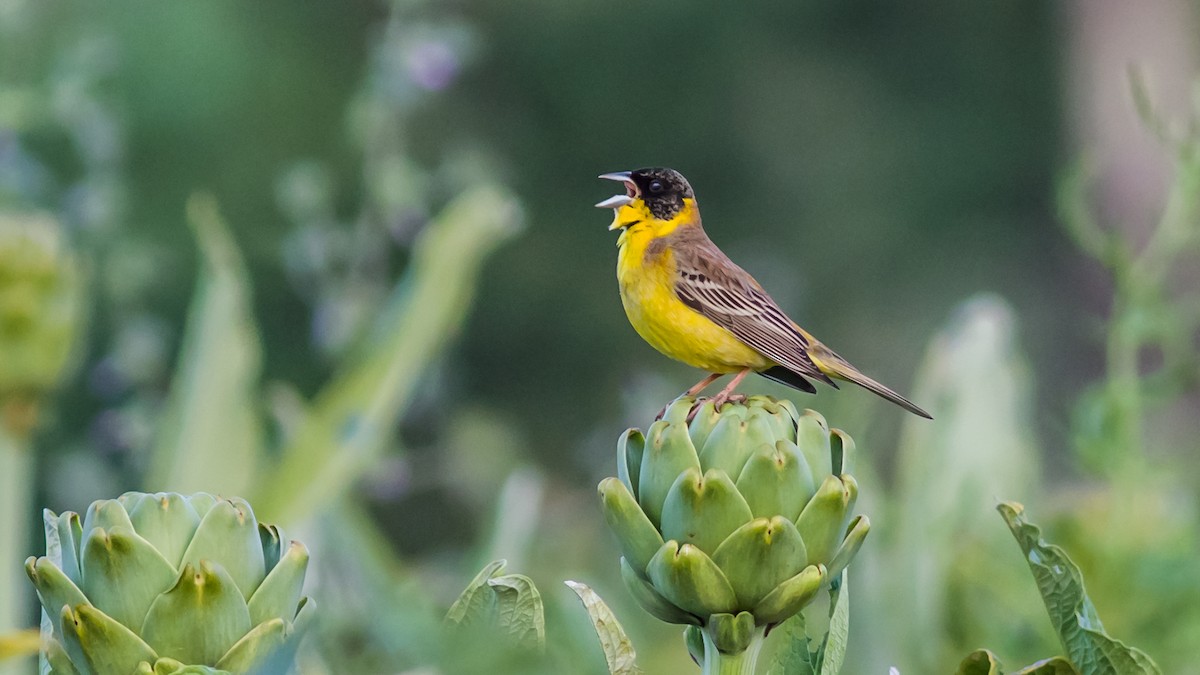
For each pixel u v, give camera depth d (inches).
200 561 129.7
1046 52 1403.8
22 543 271.3
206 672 126.2
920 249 1317.7
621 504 142.9
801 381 343.6
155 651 129.7
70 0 839.1
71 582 131.3
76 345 292.0
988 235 1333.7
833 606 148.9
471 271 342.0
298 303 983.6
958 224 1337.4
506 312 1221.1
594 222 1283.2
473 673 138.7
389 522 820.0
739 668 143.8
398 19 517.3
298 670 142.5
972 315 381.1
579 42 1298.0
